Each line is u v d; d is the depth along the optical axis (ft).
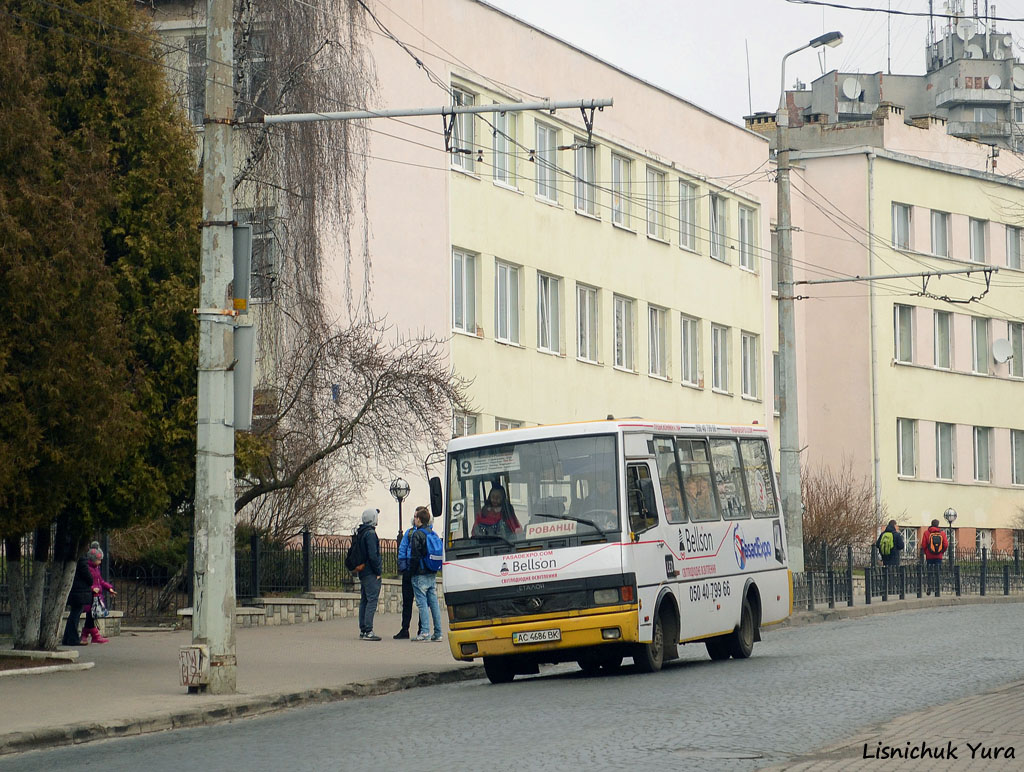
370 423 109.50
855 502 182.19
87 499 77.77
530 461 73.41
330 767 44.04
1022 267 243.81
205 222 66.33
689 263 193.36
